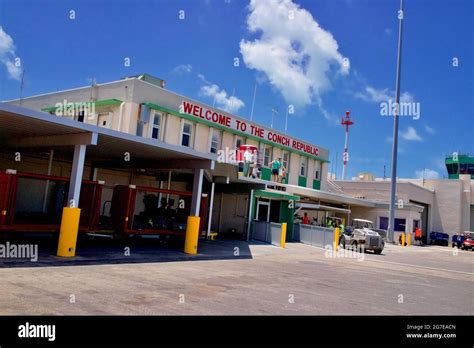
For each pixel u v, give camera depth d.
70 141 11.58
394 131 38.09
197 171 15.30
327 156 37.41
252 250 18.20
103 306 6.21
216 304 7.01
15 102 26.78
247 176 24.02
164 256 12.98
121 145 13.17
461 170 69.69
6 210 11.08
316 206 27.05
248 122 27.75
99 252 12.09
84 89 22.52
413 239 42.84
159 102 21.42
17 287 6.85
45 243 12.44
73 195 11.05
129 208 14.40
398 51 39.06
